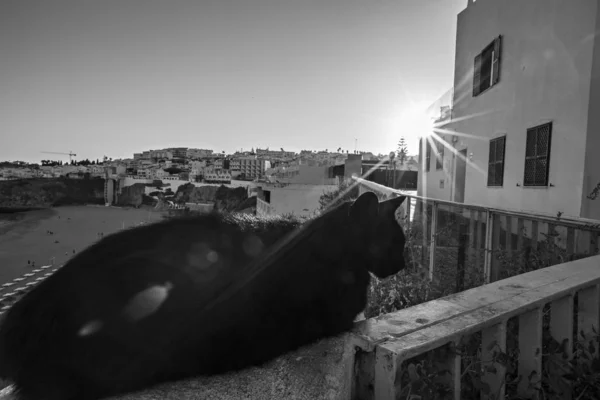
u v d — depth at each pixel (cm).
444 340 136
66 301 159
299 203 2142
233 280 172
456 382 148
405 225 594
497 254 450
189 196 7312
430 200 580
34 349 154
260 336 167
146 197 8369
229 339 162
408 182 2800
